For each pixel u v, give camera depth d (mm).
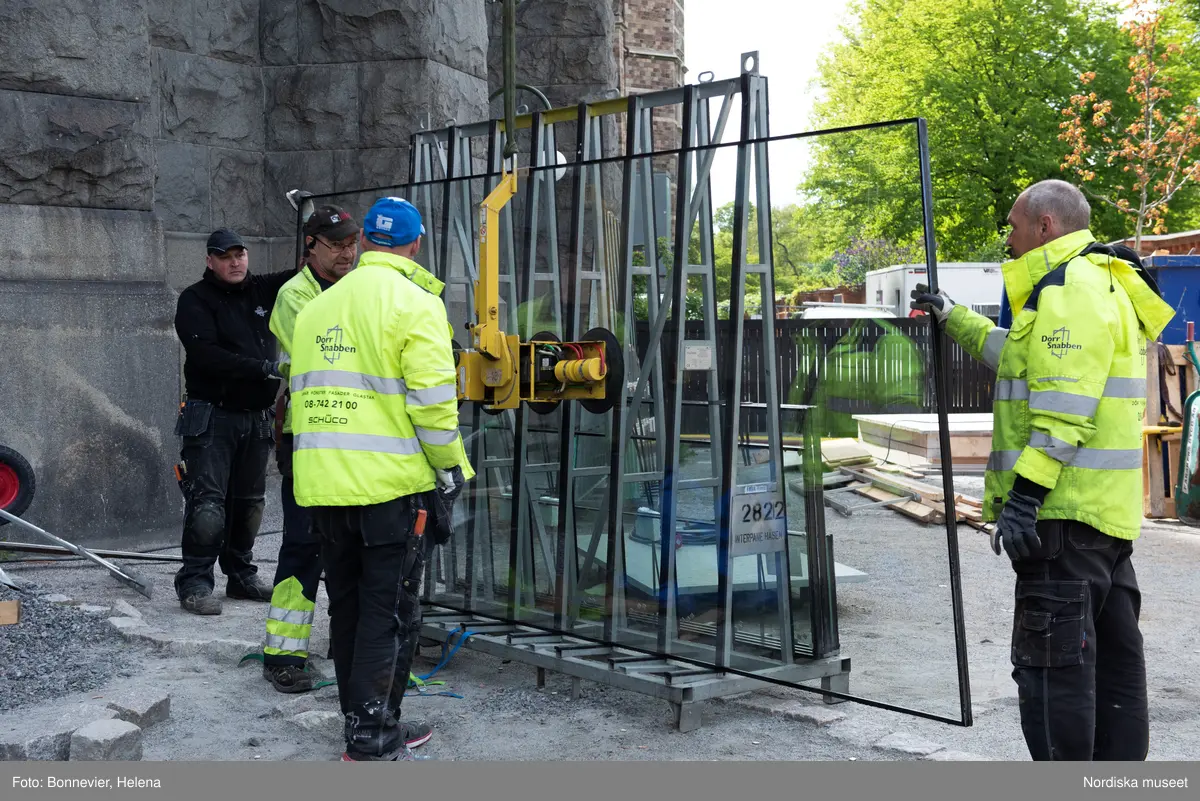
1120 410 3443
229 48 9422
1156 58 30562
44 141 7355
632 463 4660
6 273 7246
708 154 4379
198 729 4289
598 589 4777
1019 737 4277
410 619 3891
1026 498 3369
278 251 9672
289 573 4730
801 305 4199
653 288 4570
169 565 7379
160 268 7949
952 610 3904
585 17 14250
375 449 3688
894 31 34062
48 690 4508
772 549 4301
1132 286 3529
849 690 4168
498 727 4359
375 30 9422
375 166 9453
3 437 7188
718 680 4340
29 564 7141
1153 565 7891
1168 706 4730
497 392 4738
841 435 4113
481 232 4703
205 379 6066
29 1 7285
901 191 3881
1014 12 31547
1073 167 30969
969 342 3879
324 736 4246
